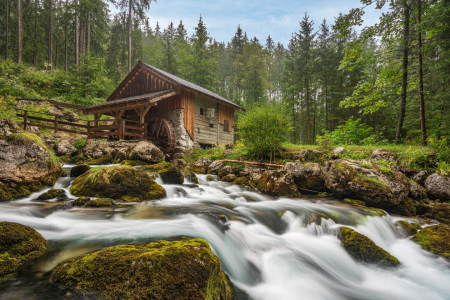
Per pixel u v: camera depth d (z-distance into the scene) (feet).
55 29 105.60
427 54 37.09
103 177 18.88
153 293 6.66
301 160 33.55
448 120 35.47
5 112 39.70
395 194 22.59
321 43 77.10
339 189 24.76
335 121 79.71
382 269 14.01
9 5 96.12
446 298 11.81
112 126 42.93
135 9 100.83
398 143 39.22
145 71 54.65
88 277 7.45
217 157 43.06
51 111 50.60
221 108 62.28
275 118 34.78
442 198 23.99
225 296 8.66
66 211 14.90
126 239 10.87
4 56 91.30
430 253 15.52
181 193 22.59
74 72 69.97
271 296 10.22
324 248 15.07
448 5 31.32
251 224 16.22
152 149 34.37
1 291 7.13
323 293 11.08
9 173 17.11
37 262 8.75
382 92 41.27
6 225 9.10
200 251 8.38
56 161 21.42
